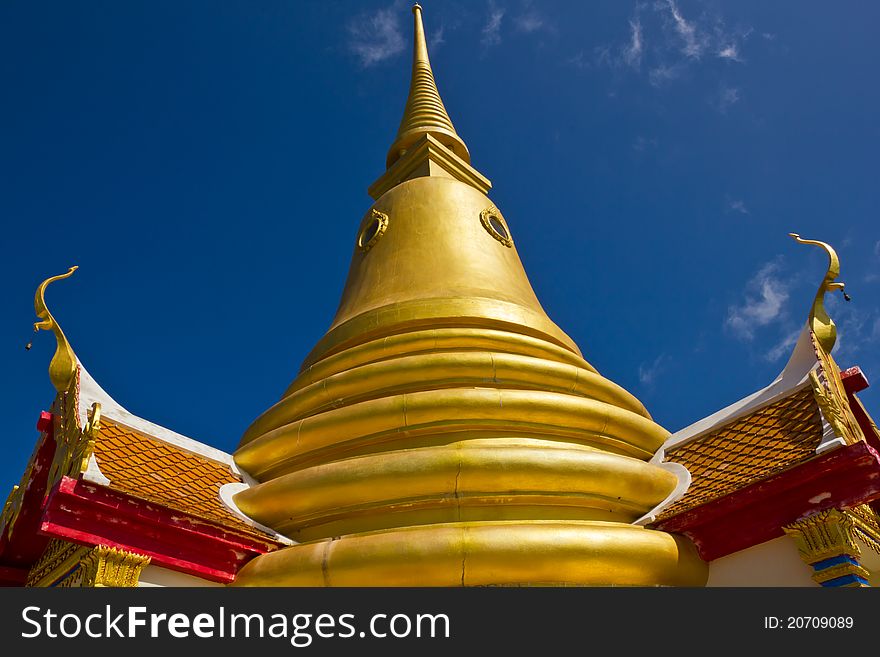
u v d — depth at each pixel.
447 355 11.83
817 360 10.20
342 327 13.96
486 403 10.98
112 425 10.81
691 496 9.98
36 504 10.52
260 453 11.86
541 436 11.30
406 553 8.95
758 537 9.02
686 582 9.35
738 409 11.53
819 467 8.38
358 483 10.02
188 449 11.52
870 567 10.18
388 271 15.10
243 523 10.08
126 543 8.54
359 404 11.23
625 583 9.06
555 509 10.13
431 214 15.87
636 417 12.27
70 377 10.24
